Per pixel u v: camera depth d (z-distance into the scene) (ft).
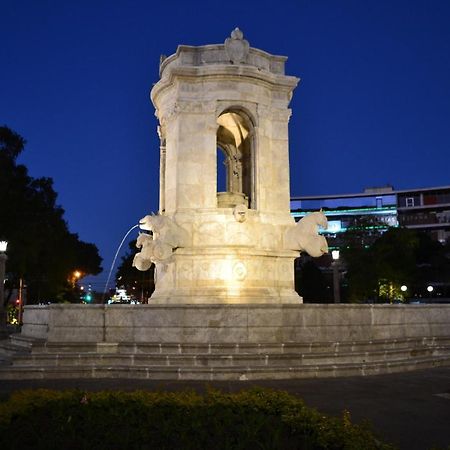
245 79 60.34
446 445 22.93
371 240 196.44
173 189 59.31
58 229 163.32
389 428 25.96
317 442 19.75
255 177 60.34
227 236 56.95
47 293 183.01
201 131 59.36
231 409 22.81
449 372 43.93
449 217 277.44
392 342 47.93
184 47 60.13
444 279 215.51
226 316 44.06
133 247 206.28
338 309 46.88
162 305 44.29
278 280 58.95
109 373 40.75
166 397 24.04
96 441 19.58
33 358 41.98
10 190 140.26
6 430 20.17
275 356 41.83
